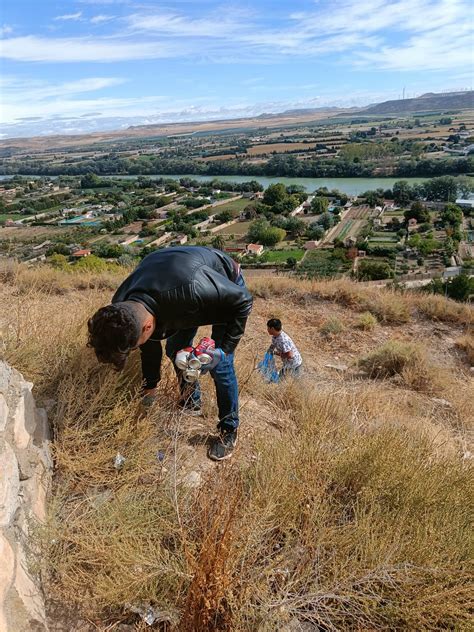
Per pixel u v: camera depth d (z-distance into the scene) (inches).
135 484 85.6
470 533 79.4
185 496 80.6
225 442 99.2
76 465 83.4
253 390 142.8
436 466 96.0
